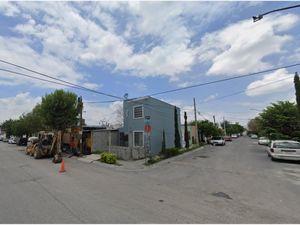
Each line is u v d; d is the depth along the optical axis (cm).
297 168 1401
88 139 2406
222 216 582
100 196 766
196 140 3859
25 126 3922
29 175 1191
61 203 680
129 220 543
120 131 2544
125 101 2538
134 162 1781
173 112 2959
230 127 9881
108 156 1684
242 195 799
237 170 1348
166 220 547
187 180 1077
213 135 4950
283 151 1688
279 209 645
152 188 903
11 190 855
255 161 1747
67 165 1619
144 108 2297
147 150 2105
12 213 593
